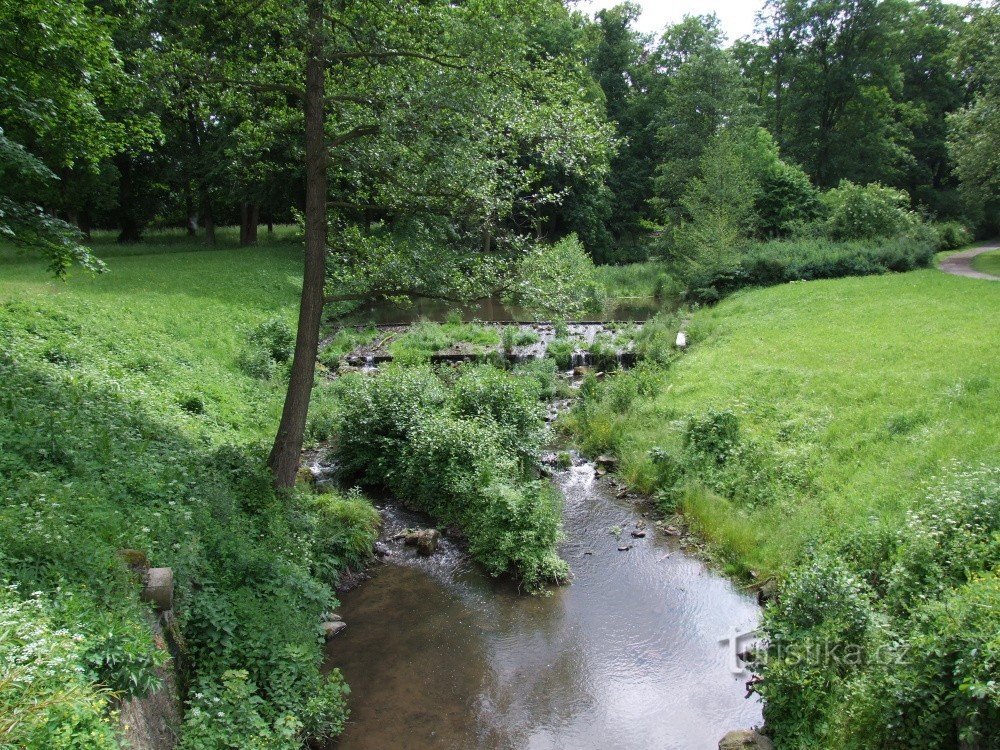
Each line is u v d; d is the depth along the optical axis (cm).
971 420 1177
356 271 1201
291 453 1149
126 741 455
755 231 3797
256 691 706
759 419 1459
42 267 2402
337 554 1098
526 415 1507
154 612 647
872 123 5150
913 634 639
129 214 4088
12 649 420
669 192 4641
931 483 1016
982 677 534
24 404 935
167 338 1884
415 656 906
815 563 792
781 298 2652
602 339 2455
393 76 1057
